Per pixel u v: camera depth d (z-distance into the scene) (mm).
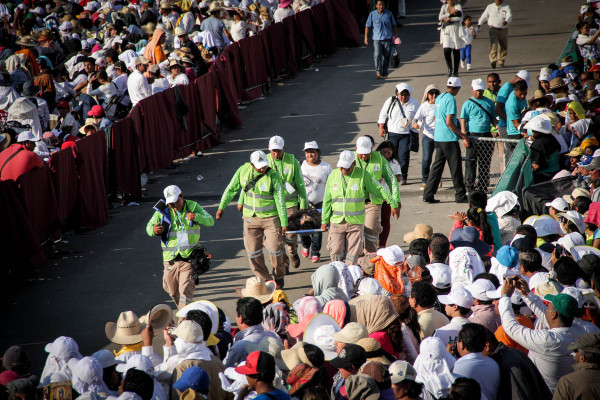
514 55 82000
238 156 57625
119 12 89688
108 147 46031
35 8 95438
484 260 28797
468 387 17047
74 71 67375
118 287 36188
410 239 32812
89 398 17984
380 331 21344
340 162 33969
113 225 44625
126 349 23359
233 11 76938
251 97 72250
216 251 40469
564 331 20703
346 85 76125
